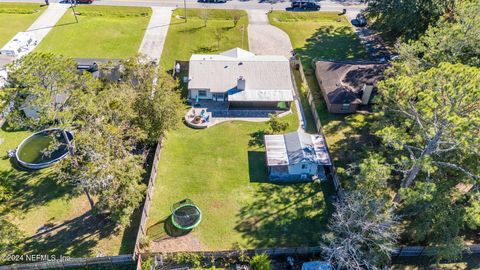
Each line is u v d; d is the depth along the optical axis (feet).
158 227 111.14
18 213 113.19
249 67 167.12
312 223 114.52
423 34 181.47
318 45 208.85
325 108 161.58
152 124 124.98
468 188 119.24
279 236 110.42
